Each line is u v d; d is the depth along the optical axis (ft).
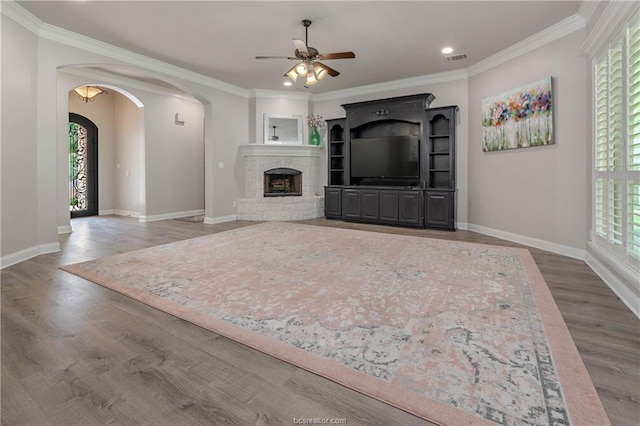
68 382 5.21
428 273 10.59
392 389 4.96
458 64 18.52
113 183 28.35
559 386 4.98
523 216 15.51
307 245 14.90
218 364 5.70
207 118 22.09
